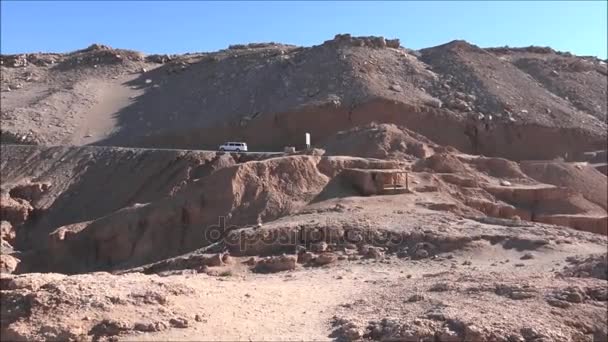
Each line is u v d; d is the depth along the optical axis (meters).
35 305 10.12
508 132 51.56
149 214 30.73
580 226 32.97
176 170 40.53
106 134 58.34
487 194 34.25
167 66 74.12
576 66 67.31
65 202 41.34
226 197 29.92
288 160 31.88
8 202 40.00
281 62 64.19
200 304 11.87
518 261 20.80
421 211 27.66
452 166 37.19
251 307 12.70
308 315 12.69
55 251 31.59
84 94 68.88
